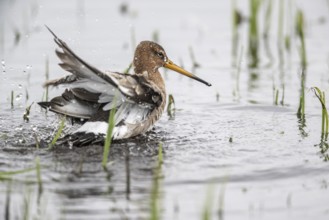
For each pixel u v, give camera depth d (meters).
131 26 21.05
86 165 11.02
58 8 22.28
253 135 12.84
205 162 11.24
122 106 12.28
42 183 10.20
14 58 17.91
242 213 9.32
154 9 23.03
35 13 21.59
